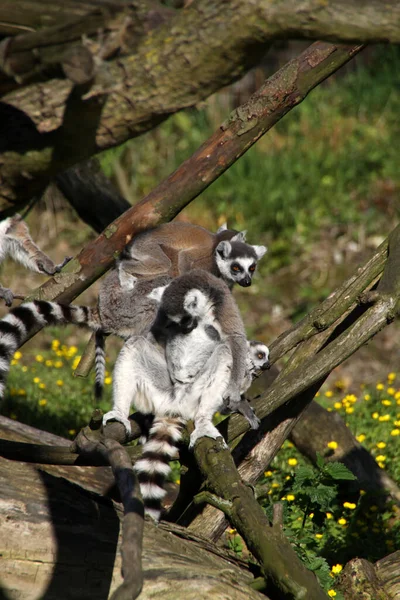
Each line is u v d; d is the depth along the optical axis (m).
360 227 27.59
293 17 4.73
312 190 28.78
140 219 9.62
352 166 29.56
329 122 31.42
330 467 10.20
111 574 6.99
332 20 4.70
